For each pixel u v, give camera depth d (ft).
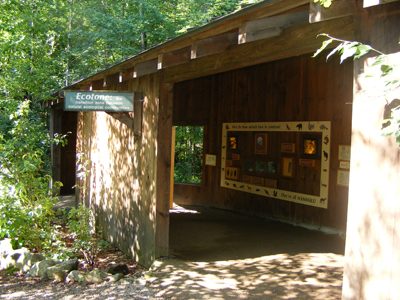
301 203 23.82
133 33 50.70
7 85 28.89
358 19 7.91
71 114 41.04
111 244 22.47
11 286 15.05
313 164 22.97
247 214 28.19
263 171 26.66
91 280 15.33
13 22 33.12
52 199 20.63
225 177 30.07
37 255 17.75
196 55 12.36
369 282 7.61
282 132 25.23
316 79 22.99
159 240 17.15
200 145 51.80
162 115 17.19
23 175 18.81
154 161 17.34
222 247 19.12
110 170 22.97
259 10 9.58
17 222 18.19
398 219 7.12
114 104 17.78
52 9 47.03
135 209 19.27
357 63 7.89
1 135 20.21
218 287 13.39
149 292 13.84
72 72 48.57
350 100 20.92
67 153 40.93
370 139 7.63
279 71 25.59
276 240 20.52
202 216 28.19
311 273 14.48
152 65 16.92
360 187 7.83
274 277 14.10
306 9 10.07
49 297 13.64
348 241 8.08
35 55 36.09
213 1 51.01
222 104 30.50
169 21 50.03
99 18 48.34
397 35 7.19
